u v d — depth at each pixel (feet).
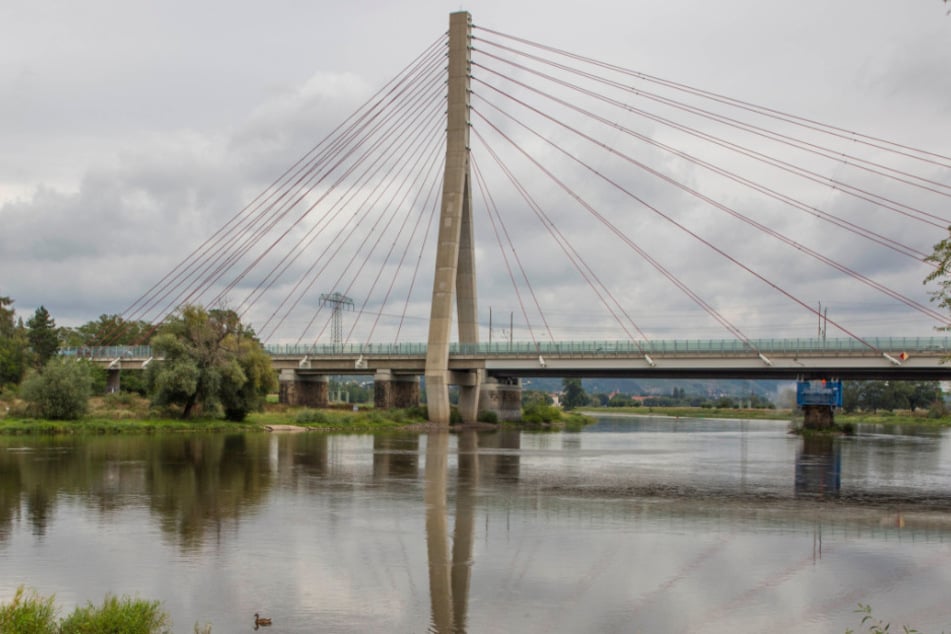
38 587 83.51
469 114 382.01
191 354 329.31
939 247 74.13
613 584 87.10
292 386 421.59
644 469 196.34
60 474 167.53
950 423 552.41
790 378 368.27
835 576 91.09
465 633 71.92
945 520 125.90
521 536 110.32
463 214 399.65
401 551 100.68
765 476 183.42
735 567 94.53
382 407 406.41
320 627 72.84
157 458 201.87
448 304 372.99
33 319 430.20
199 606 78.18
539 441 301.84
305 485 156.97
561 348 363.76
